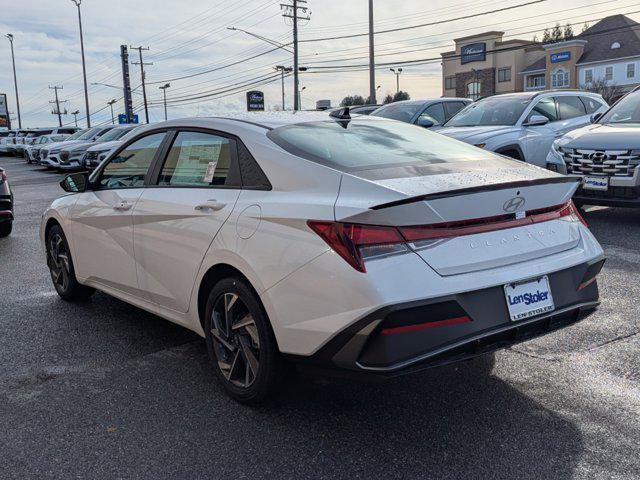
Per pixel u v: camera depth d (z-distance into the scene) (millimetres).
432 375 3875
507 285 3023
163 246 3994
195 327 3916
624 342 4285
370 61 29016
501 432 3162
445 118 12852
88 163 19156
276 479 2809
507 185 3045
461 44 69250
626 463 2850
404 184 2992
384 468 2871
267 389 3330
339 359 2900
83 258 5070
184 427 3299
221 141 3811
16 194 15883
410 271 2809
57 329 4910
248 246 3279
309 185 3205
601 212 9273
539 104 10250
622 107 8961
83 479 2836
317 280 2920
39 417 3439
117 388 3801
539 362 4012
